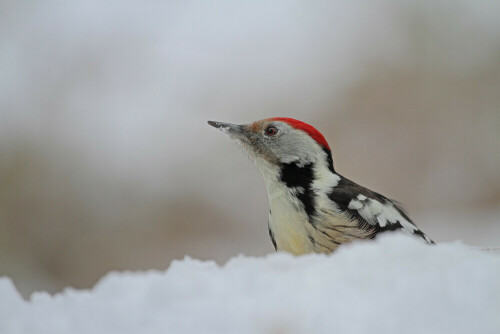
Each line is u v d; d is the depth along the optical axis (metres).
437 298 2.71
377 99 3.27
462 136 3.25
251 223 3.23
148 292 2.85
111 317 2.84
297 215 2.96
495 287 2.74
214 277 2.85
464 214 3.21
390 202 2.97
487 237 3.17
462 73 3.27
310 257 2.87
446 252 2.85
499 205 3.22
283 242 2.96
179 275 2.85
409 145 3.25
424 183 3.24
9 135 3.24
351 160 3.25
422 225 3.21
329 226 2.95
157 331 2.78
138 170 3.24
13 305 2.85
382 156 3.25
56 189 3.22
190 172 3.24
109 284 2.85
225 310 2.83
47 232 3.21
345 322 2.65
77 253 3.21
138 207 3.23
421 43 3.36
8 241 3.20
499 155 3.24
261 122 2.99
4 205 3.21
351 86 3.29
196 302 2.84
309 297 2.84
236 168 3.25
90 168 3.24
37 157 3.23
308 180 2.97
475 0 3.37
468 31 3.35
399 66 3.30
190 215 3.23
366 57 3.38
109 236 3.21
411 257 2.85
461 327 2.56
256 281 2.85
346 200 2.96
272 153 2.98
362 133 3.26
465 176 3.23
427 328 2.57
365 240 2.95
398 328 2.58
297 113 3.27
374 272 2.84
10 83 3.30
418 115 3.26
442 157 3.24
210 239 3.22
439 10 3.40
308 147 2.98
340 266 2.85
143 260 3.21
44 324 2.84
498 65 3.27
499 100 3.26
